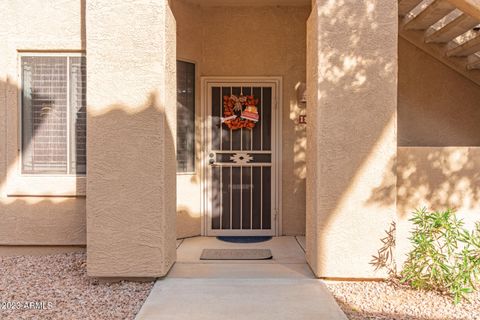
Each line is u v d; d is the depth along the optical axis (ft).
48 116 20.92
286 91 25.59
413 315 14.79
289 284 17.33
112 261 17.47
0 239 20.75
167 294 16.26
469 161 18.17
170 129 18.40
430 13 21.61
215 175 25.62
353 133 17.53
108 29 17.42
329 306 15.24
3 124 20.70
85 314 14.76
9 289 16.94
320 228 17.58
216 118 25.53
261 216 25.80
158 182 17.40
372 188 17.56
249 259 20.74
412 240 17.11
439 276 16.33
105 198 17.43
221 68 25.45
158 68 17.40
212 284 17.29
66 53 20.92
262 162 25.71
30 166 20.94
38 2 20.68
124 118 17.42
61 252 21.04
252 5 25.49
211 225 25.58
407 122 25.46
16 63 20.74
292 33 25.57
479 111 25.30
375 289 17.06
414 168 18.15
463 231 17.16
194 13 24.97
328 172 17.54
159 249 17.47
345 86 17.54
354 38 17.53
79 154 20.86
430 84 25.39
